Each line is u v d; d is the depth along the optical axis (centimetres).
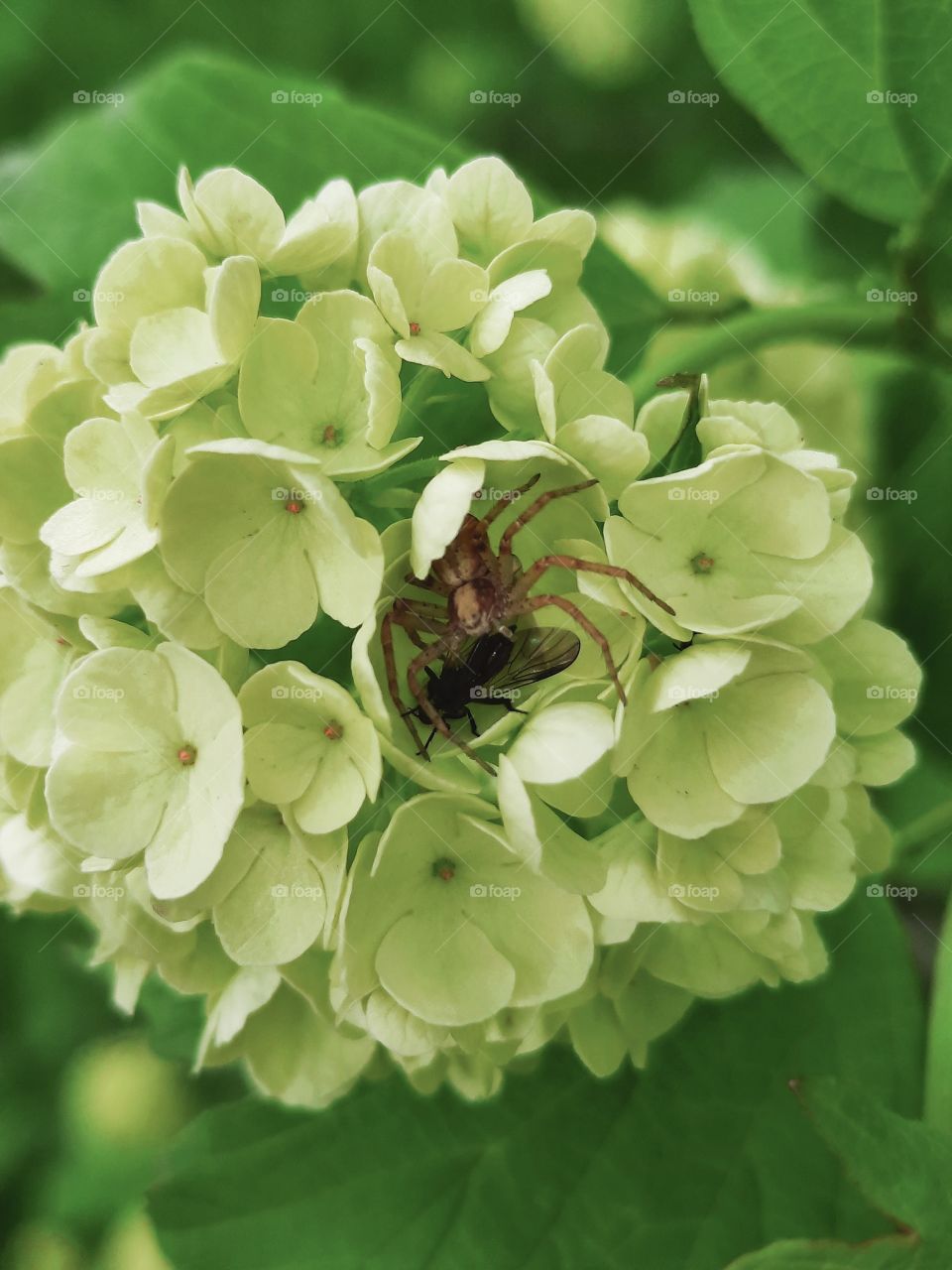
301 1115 22
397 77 29
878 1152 20
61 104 28
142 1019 29
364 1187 22
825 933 22
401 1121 22
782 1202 22
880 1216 22
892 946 22
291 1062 21
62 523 19
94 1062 29
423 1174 22
